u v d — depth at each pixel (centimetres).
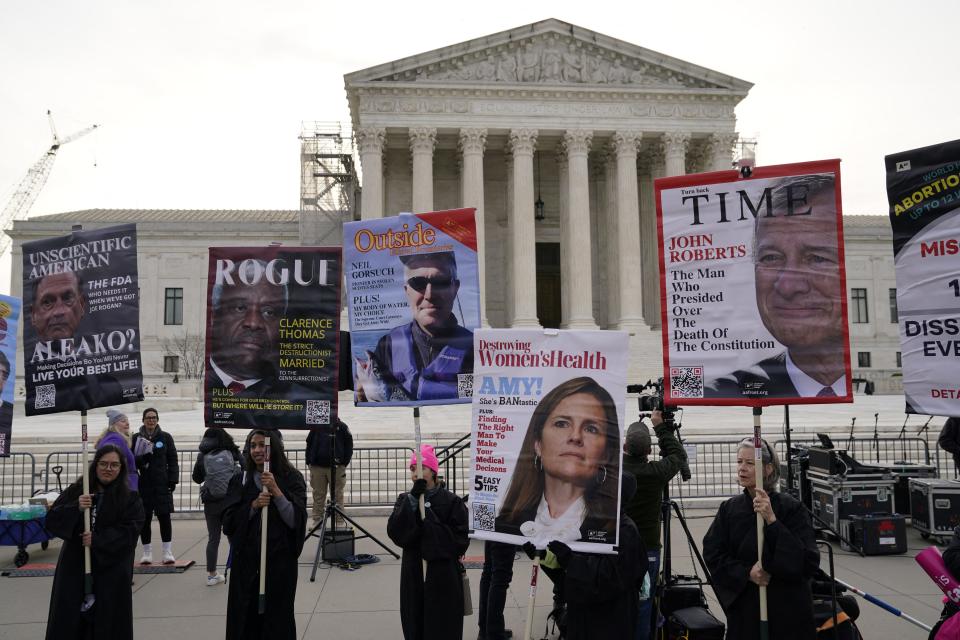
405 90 5300
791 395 732
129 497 793
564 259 5566
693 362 760
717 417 3009
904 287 775
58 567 784
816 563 647
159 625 961
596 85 5400
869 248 7919
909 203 773
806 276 738
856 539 1319
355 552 1352
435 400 873
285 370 852
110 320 882
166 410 4247
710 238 762
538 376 755
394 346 886
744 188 754
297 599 1065
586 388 743
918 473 1517
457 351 877
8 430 984
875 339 7825
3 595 1100
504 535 742
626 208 5359
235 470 1155
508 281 5669
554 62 5472
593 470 726
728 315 753
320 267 863
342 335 1105
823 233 738
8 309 995
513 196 5488
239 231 7044
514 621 964
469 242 884
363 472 2006
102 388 874
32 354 879
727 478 1955
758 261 748
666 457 846
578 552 711
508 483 748
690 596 850
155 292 7012
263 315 858
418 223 890
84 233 890
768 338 742
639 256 5400
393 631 934
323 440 1463
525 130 5362
